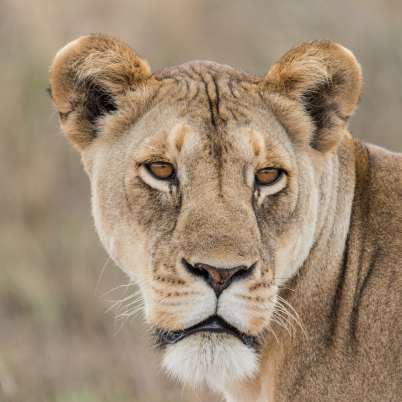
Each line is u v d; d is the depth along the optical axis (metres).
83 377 15.81
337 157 9.92
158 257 9.12
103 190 9.66
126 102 9.70
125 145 9.57
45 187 21.34
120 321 16.59
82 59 9.76
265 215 9.27
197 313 8.91
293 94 9.70
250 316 8.95
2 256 19.66
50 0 24.27
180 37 25.70
